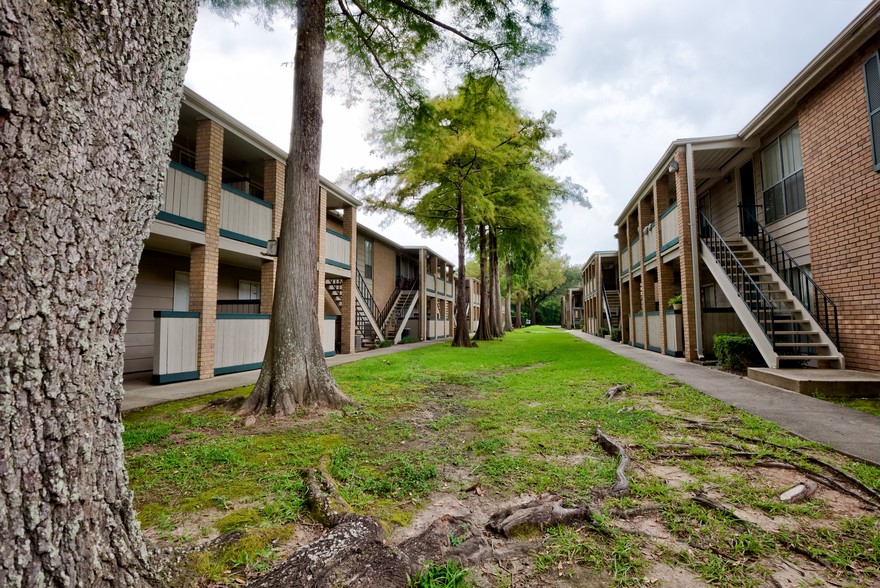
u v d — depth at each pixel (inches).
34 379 44.4
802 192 314.8
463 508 99.8
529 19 266.2
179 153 366.3
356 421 181.3
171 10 58.7
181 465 124.4
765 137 366.0
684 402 208.4
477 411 200.8
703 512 93.6
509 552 79.0
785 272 335.6
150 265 356.8
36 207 43.8
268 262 381.4
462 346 642.8
